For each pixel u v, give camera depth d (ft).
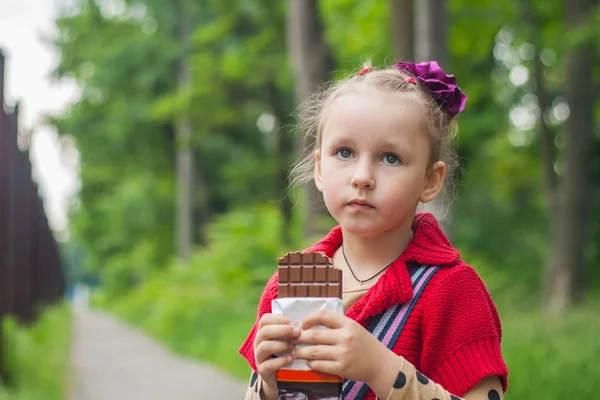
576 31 37.65
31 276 51.55
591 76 42.11
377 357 5.36
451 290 5.92
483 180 64.44
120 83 96.58
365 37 41.91
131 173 104.73
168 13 95.81
